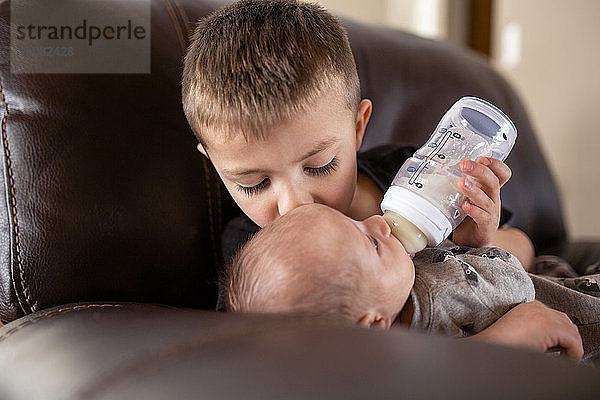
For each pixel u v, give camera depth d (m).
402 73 1.46
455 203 0.89
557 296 0.98
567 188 2.68
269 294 0.76
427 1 2.65
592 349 0.97
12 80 0.91
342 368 0.45
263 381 0.44
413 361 0.46
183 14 1.12
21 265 0.89
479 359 0.47
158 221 0.97
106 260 0.93
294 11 0.94
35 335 0.69
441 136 0.94
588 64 2.57
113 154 0.95
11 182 0.89
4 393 0.59
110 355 0.55
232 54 0.88
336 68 0.90
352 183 0.95
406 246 0.88
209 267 1.05
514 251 1.20
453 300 0.86
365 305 0.79
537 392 0.42
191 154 1.03
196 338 0.52
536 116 2.75
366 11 2.71
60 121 0.92
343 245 0.78
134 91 0.99
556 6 2.64
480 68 1.64
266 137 0.84
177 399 0.43
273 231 0.82
